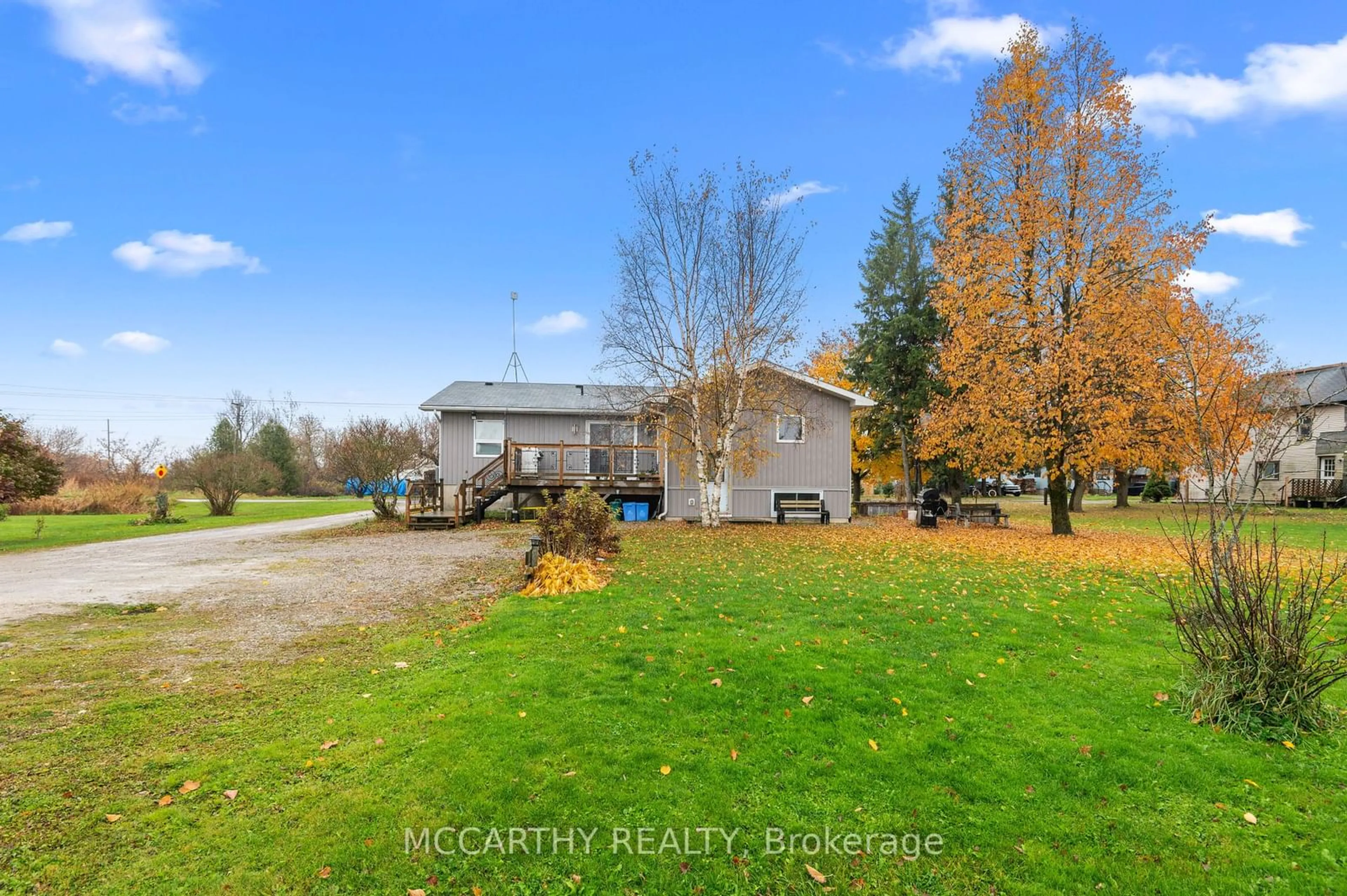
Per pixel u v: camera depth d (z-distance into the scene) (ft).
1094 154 51.90
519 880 8.73
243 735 12.94
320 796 10.67
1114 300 50.06
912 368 86.79
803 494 68.23
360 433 75.31
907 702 15.03
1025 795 11.06
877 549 42.70
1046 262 52.80
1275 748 12.85
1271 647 13.99
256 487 147.02
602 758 12.06
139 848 9.23
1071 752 12.59
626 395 61.00
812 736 13.12
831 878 8.93
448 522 59.06
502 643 19.33
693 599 25.53
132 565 36.45
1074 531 57.62
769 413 62.44
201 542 49.44
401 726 13.34
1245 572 15.17
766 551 40.86
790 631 20.76
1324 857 9.41
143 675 16.61
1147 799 10.98
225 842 9.39
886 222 96.94
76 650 18.98
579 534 33.47
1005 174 55.52
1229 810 10.66
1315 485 95.04
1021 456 52.60
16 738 12.72
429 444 124.57
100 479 111.65
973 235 55.77
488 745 12.50
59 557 40.42
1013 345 52.49
